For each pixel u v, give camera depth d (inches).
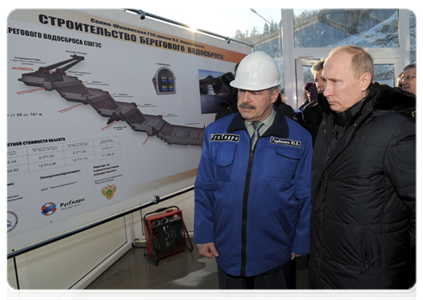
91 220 49.4
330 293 40.3
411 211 34.7
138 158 57.4
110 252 98.0
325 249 40.3
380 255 36.3
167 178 64.2
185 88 68.1
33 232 41.8
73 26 46.0
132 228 109.7
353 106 37.1
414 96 34.9
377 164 35.0
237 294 46.5
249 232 43.6
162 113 62.2
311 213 43.6
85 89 47.7
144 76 57.9
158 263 96.3
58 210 44.7
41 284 70.6
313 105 57.8
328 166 39.5
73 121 46.3
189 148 69.9
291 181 44.6
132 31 55.4
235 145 44.7
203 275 87.6
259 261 44.4
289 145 44.0
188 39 68.7
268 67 42.5
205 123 74.8
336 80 36.2
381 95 35.3
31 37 40.9
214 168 46.7
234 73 85.2
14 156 39.5
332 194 38.9
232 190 44.0
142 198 58.6
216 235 46.9
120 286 83.7
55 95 43.8
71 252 80.6
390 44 138.9
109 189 52.1
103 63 50.4
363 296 37.0
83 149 47.8
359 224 36.3
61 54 44.4
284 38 129.9
